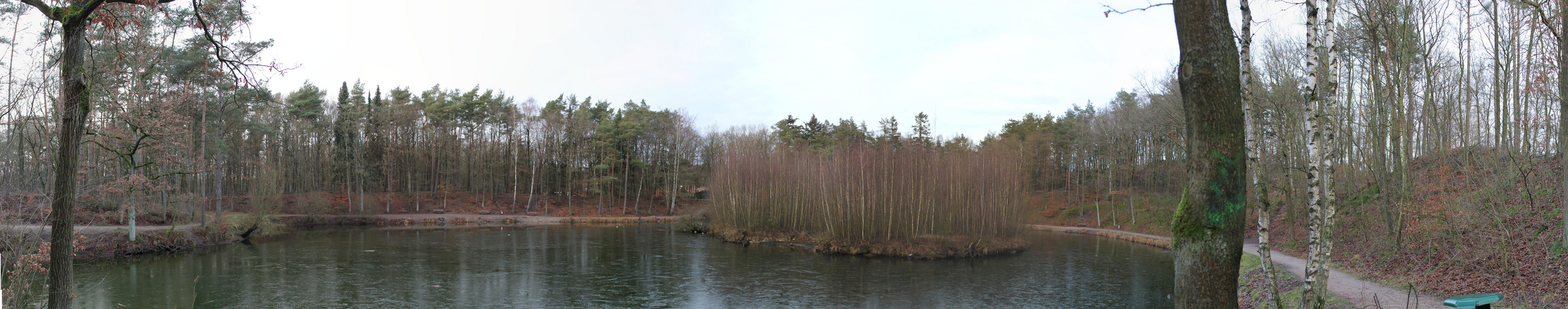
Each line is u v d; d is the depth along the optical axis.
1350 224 24.14
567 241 41.53
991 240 34.47
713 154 74.50
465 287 22.80
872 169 34.97
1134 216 53.03
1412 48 19.11
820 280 25.08
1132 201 52.78
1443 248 16.12
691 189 80.19
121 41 13.26
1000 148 53.47
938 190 34.34
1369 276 16.94
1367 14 16.89
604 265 29.39
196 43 31.55
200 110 35.22
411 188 70.50
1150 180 52.00
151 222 35.00
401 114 66.88
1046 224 60.91
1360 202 25.05
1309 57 9.66
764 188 43.66
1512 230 15.56
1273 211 34.88
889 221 33.88
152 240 30.52
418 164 67.62
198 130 36.06
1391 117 20.53
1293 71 24.91
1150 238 42.28
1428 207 16.80
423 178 71.25
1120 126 54.50
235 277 24.11
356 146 61.41
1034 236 48.78
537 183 74.50
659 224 61.84
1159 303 20.59
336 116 66.88
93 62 10.88
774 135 83.25
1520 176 17.38
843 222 34.94
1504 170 18.19
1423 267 15.91
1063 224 60.00
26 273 12.19
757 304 20.47
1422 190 17.61
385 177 67.88
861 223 34.34
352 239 41.34
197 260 28.62
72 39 9.21
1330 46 9.70
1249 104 10.45
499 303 20.05
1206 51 6.08
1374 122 23.00
